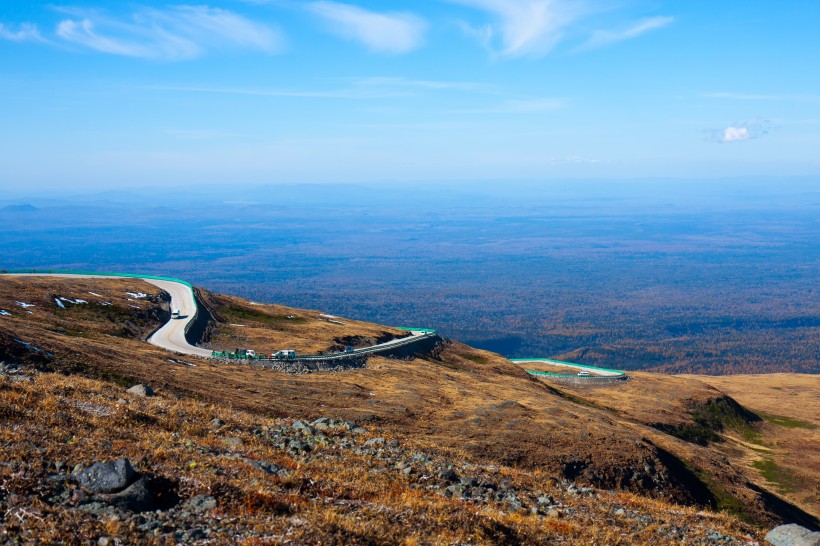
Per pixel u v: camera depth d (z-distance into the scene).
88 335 58.19
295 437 27.55
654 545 19.75
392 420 45.41
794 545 21.58
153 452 19.08
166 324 80.75
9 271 111.00
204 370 51.59
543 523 19.89
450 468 25.77
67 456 17.16
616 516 23.20
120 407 25.36
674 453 61.22
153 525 13.64
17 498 13.80
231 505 15.36
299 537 13.91
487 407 56.34
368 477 22.17
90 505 14.06
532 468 40.88
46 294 74.44
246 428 27.39
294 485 18.33
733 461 78.75
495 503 21.80
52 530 12.62
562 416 58.69
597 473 44.56
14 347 36.53
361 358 77.00
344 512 16.62
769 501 56.81
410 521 16.84
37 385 26.83
